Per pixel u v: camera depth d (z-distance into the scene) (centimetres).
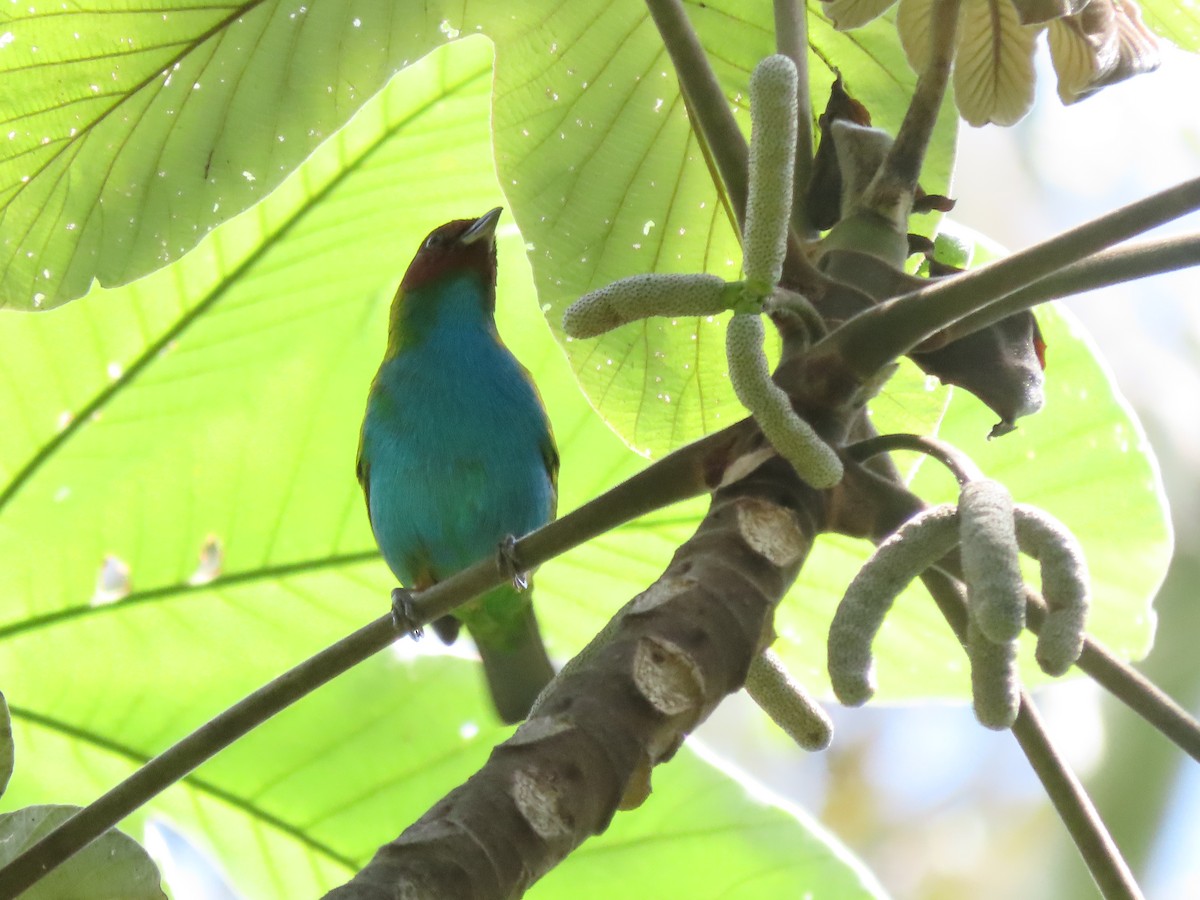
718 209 785
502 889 375
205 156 758
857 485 493
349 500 788
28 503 749
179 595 763
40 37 720
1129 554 800
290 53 755
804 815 760
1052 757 507
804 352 512
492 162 812
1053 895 1873
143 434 767
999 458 808
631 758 412
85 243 750
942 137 770
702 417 780
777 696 486
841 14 618
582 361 779
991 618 392
